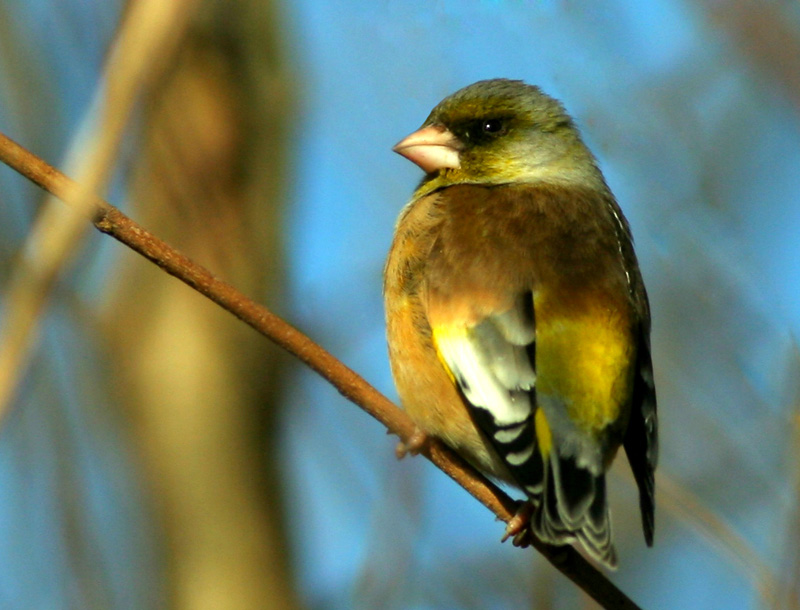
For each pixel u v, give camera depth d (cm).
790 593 959
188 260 862
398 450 960
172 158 1485
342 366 910
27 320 781
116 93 783
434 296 974
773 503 1100
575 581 915
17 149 798
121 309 1487
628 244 1064
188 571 1479
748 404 1180
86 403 1248
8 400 766
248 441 1525
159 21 772
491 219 1016
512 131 1158
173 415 1484
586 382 928
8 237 1093
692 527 1047
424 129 1179
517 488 1002
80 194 796
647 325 1013
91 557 1151
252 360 1547
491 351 938
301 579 1544
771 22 1201
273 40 1568
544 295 956
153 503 1470
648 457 962
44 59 1214
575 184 1138
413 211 1062
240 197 1517
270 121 1556
